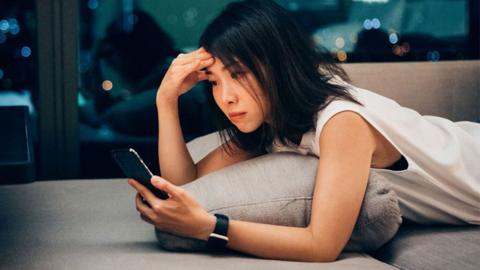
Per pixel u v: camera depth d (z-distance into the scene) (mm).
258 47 1887
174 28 3695
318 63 1985
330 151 1826
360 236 1887
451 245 1936
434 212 2102
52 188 2652
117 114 3688
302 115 1928
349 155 1822
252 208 1843
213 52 1910
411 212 2105
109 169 3697
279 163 1938
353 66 2756
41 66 3408
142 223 2188
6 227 2129
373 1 3676
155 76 3713
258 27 1898
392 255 1989
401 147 1986
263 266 1719
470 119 2812
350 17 3674
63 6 3406
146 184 1813
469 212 2115
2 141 2137
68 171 3482
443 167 2012
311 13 3668
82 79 3592
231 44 1890
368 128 1885
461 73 2805
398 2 3680
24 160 1878
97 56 3611
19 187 2664
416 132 2029
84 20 3547
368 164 1853
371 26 3682
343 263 1780
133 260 1786
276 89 1906
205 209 1854
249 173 1923
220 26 1921
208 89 2186
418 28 3695
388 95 2754
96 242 1976
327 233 1768
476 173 2115
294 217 1851
